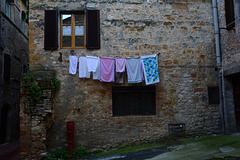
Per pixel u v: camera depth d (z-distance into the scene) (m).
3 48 10.59
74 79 7.30
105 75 7.21
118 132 7.25
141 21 7.74
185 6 8.01
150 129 7.38
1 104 10.45
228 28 7.32
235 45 7.10
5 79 10.95
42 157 6.41
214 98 7.77
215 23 8.02
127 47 7.59
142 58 7.37
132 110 7.59
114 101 7.54
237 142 6.44
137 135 7.30
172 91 7.61
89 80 7.35
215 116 7.76
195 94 7.71
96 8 7.62
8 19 11.14
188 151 6.11
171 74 7.67
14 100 12.26
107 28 7.59
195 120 7.60
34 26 7.35
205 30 8.03
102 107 7.29
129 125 7.32
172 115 7.52
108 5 7.69
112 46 7.54
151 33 7.74
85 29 7.57
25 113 6.46
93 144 7.12
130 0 7.78
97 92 7.33
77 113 7.19
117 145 7.20
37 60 7.25
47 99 6.53
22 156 6.36
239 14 7.03
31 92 6.47
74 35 7.58
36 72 6.68
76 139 7.08
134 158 5.99
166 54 7.71
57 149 6.94
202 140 6.98
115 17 7.66
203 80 7.81
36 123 6.45
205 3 8.14
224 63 7.71
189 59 7.80
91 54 7.43
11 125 11.73
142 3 7.82
